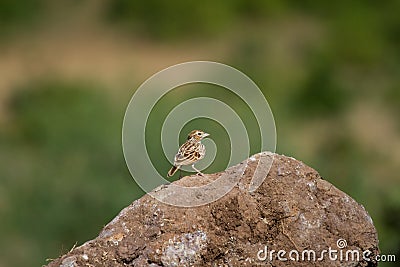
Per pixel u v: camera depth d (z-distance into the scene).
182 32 67.94
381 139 54.09
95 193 40.34
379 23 66.69
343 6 68.19
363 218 23.28
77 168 42.25
